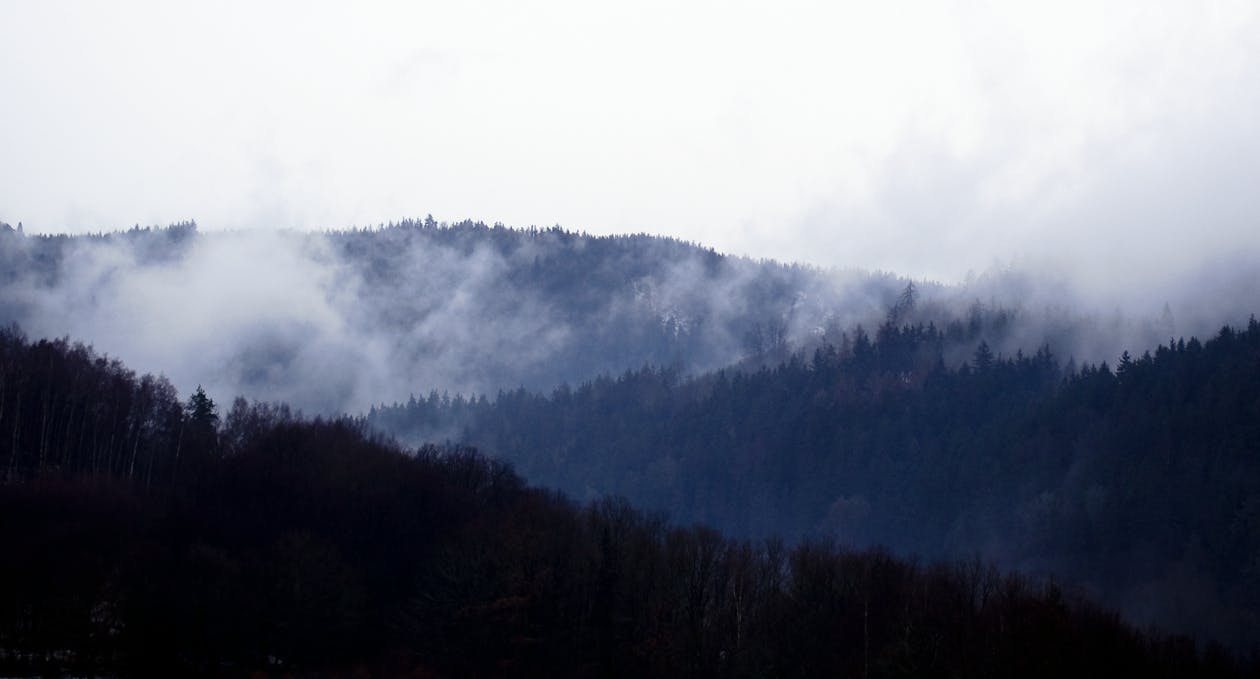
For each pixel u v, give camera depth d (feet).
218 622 647.97
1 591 637.30
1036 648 624.59
